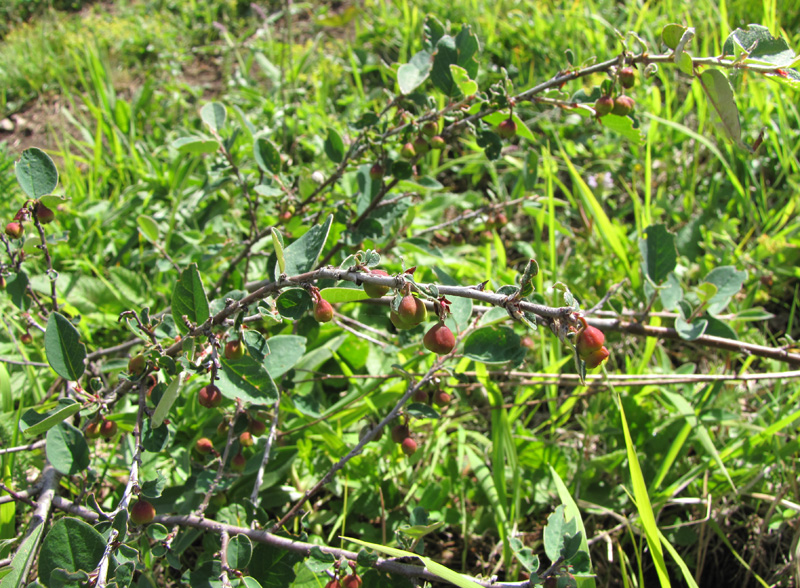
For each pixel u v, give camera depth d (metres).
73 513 0.25
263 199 0.42
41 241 0.26
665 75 0.60
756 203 0.50
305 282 0.21
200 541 0.31
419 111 0.37
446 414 0.34
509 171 0.51
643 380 0.34
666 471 0.31
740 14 0.63
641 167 0.53
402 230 0.38
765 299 0.42
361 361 0.37
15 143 0.62
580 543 0.23
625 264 0.40
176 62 0.72
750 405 0.38
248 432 0.27
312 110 0.57
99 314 0.39
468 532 0.32
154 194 0.48
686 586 0.32
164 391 0.24
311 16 0.81
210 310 0.25
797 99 0.53
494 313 0.29
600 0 0.73
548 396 0.36
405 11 0.69
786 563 0.31
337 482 0.32
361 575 0.24
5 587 0.22
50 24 0.82
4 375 0.31
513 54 0.66
